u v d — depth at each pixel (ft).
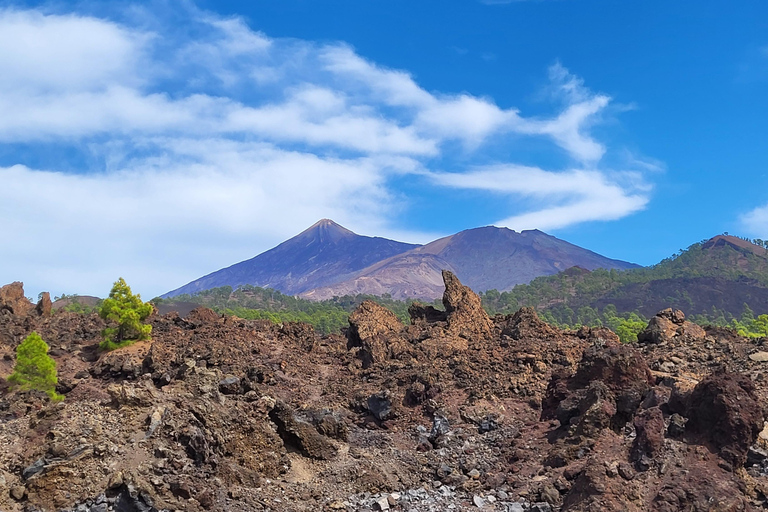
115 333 254.06
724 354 229.04
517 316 275.59
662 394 165.68
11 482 132.05
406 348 252.42
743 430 142.92
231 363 235.20
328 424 185.06
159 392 159.02
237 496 138.21
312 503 145.07
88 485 129.39
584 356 189.78
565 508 136.67
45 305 291.99
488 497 153.48
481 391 214.28
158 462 135.64
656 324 254.06
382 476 161.99
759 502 132.26
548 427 182.80
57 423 146.61
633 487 135.23
